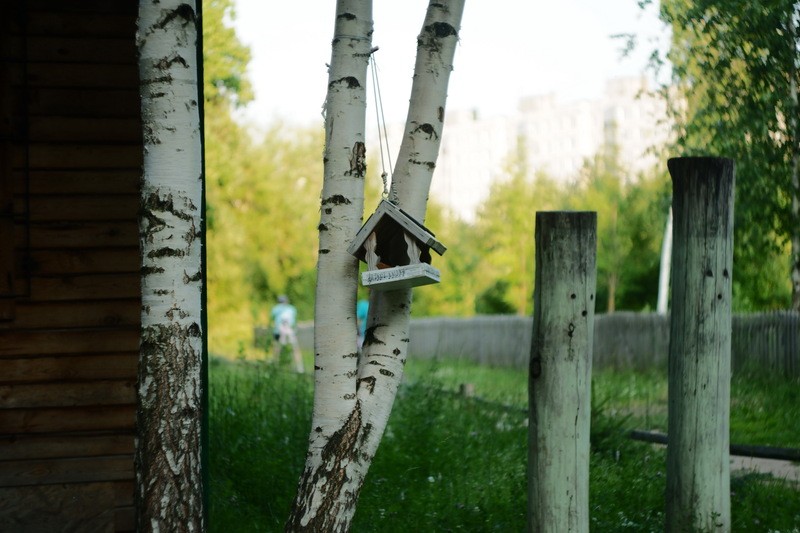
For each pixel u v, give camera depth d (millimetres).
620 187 30578
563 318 5367
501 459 8953
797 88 13219
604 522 6891
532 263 33594
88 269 6641
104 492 6594
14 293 6555
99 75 6688
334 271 5203
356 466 5168
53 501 6531
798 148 13195
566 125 92500
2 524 6457
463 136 107188
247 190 33062
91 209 6656
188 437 4805
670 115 14312
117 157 6688
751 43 13078
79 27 6668
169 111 4848
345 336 5188
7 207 6559
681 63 13891
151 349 4797
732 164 5992
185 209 4859
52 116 6629
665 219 26969
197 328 4895
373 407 5219
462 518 6941
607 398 10609
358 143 5266
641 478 8219
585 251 5387
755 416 13211
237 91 20609
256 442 8891
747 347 18078
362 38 5301
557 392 5363
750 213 13953
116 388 6652
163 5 4859
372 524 6805
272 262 34219
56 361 6605
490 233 34438
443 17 5449
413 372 19875
